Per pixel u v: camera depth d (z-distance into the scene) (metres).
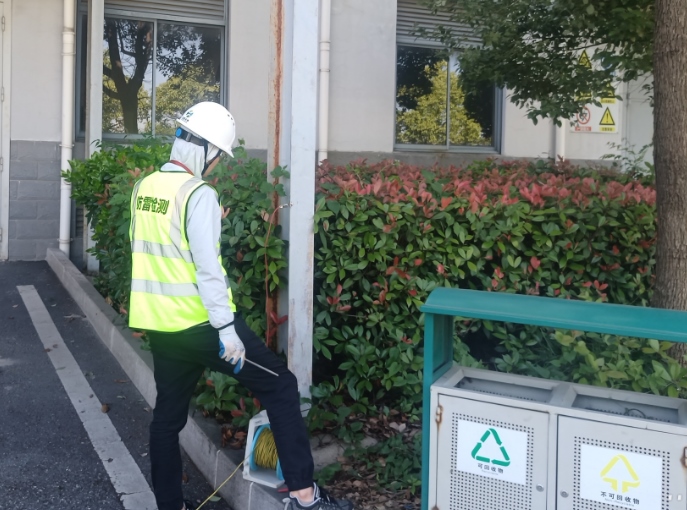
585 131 12.12
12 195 9.20
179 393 3.37
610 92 7.14
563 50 7.10
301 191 4.03
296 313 4.06
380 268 4.48
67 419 4.77
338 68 10.44
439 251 4.67
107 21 9.65
